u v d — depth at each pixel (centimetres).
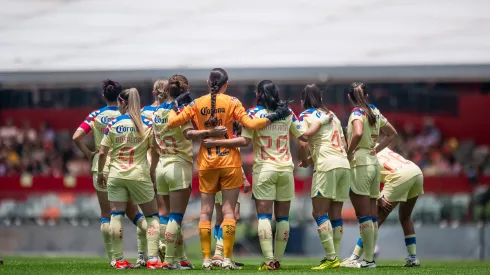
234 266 3322
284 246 3262
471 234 5812
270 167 3178
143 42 7250
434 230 5834
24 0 7900
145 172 3316
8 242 6125
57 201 6128
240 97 8050
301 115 3375
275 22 7500
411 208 3731
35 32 7444
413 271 3152
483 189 5872
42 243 6084
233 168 3138
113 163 3312
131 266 3303
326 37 7250
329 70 6738
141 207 3350
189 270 3097
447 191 5912
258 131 3203
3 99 8619
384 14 7556
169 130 3219
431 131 8231
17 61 7012
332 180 3328
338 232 3478
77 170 7788
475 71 6600
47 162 7944
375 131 3528
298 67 6756
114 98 3622
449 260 5688
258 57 6906
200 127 3175
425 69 6656
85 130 3575
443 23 7300
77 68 6919
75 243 6050
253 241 5747
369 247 3506
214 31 7375
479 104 8444
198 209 5638
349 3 7825
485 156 7931
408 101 8462
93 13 7781
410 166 3647
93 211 6084
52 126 8619
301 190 5972
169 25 7581
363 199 3500
